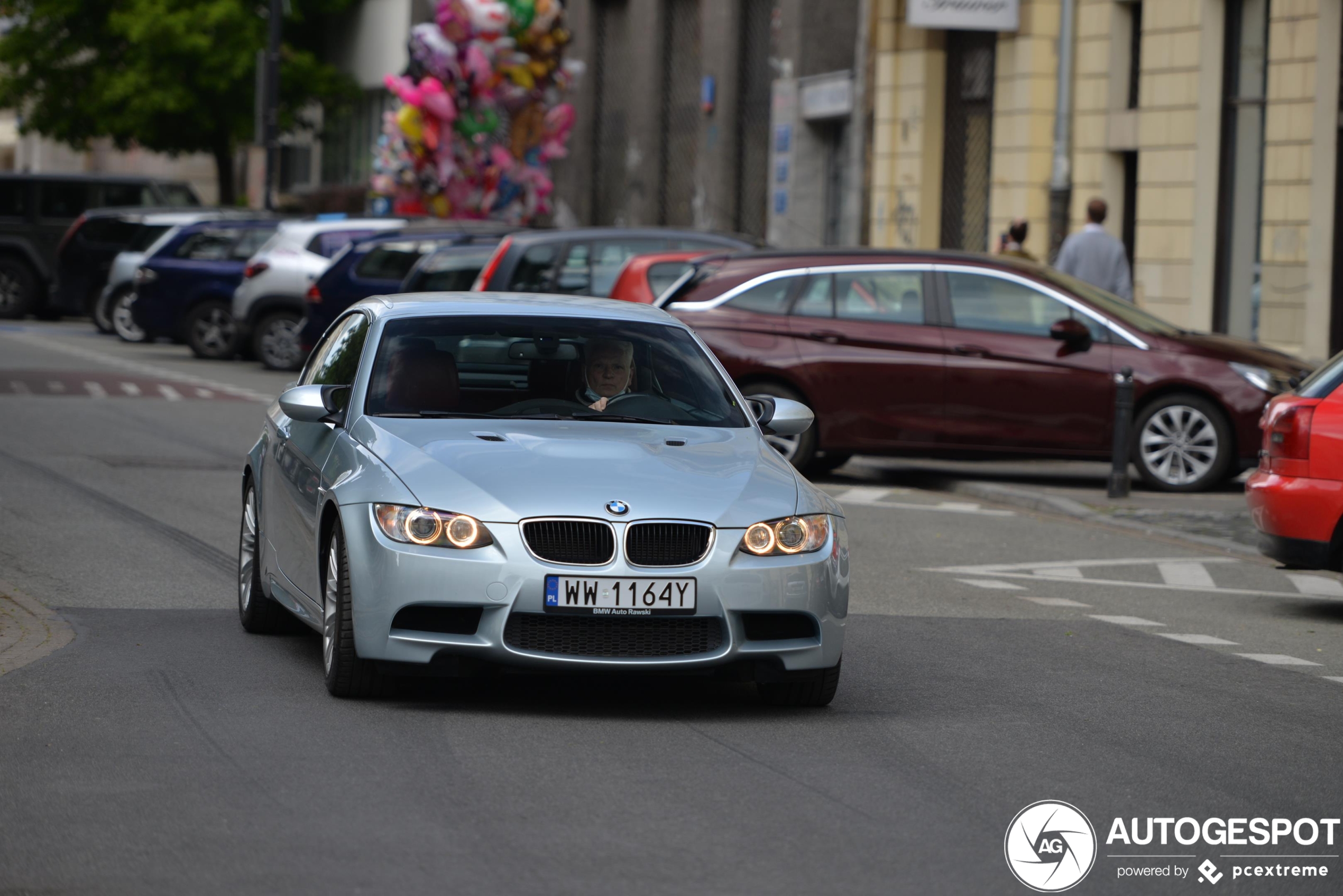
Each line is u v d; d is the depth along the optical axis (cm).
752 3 10000
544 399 2052
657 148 10912
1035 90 6969
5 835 1370
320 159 14800
